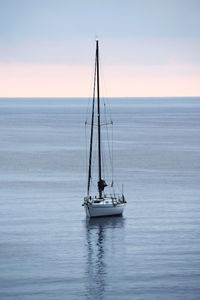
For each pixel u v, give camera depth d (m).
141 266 101.75
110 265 102.06
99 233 119.31
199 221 128.12
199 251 108.88
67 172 192.00
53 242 113.56
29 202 145.25
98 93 139.62
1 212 135.00
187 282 95.44
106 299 89.81
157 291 92.31
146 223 126.62
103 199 132.75
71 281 95.62
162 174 188.00
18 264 102.31
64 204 143.38
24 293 91.38
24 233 119.12
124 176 184.50
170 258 105.19
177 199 149.00
